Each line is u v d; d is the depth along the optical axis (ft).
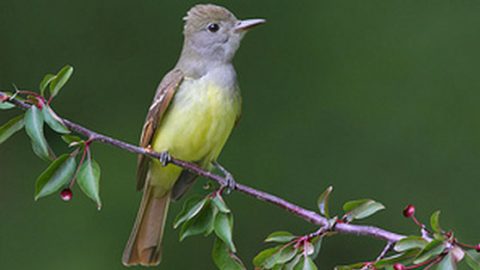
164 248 40.24
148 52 43.45
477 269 20.62
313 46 44.01
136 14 43.65
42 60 43.16
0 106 23.06
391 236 22.45
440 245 20.63
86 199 40.29
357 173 41.88
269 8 44.45
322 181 41.96
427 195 41.24
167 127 29.45
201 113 29.27
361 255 40.22
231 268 22.89
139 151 24.66
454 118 42.37
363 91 43.32
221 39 30.73
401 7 44.16
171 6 43.78
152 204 30.32
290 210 23.98
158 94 29.66
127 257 29.55
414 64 43.24
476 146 41.81
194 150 29.66
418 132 42.24
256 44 44.16
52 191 22.33
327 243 40.42
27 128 22.88
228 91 29.84
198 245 40.34
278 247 22.17
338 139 42.65
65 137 22.85
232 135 42.86
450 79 42.93
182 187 30.60
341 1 44.57
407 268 20.98
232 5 44.29
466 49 43.14
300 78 43.80
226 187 24.03
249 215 40.81
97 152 41.68
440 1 44.09
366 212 22.67
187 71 29.86
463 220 40.52
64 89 42.88
